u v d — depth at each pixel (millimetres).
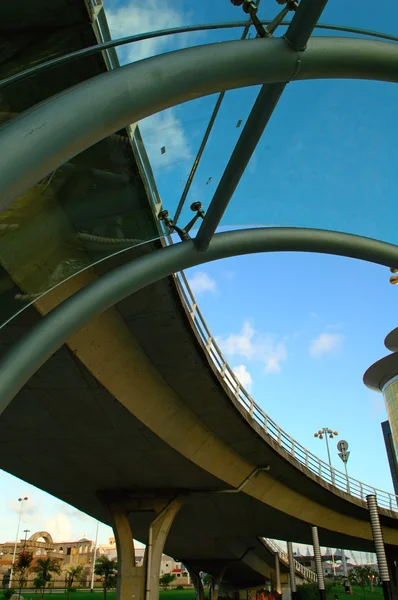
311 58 5992
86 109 5016
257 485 30641
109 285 11203
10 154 4598
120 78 5238
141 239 11148
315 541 32875
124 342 18156
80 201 9922
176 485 29156
